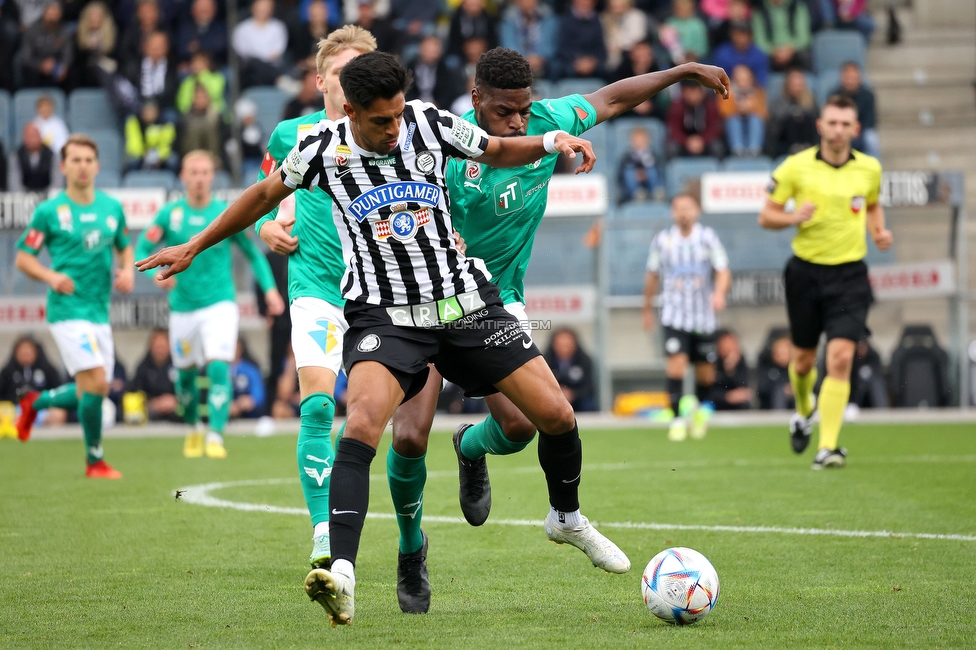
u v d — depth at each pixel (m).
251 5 68.88
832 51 68.25
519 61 15.84
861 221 31.30
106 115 63.84
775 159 59.84
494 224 16.80
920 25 75.62
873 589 15.64
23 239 30.59
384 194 13.71
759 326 53.16
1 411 49.16
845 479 28.36
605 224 51.50
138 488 28.38
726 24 64.81
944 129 68.81
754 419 50.31
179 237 36.28
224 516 23.44
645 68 61.41
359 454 13.41
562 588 16.17
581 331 52.16
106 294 31.64
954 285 52.25
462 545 19.80
